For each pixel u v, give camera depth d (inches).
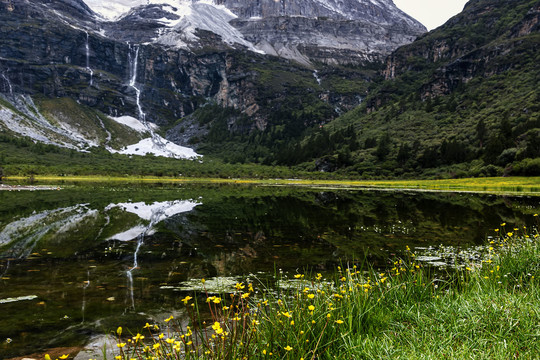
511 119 4515.3
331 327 180.5
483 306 195.2
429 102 6663.4
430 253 474.3
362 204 1250.0
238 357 157.2
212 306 282.2
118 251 505.7
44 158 5541.3
